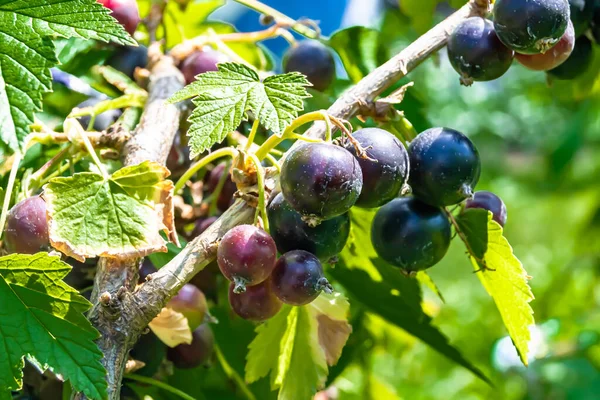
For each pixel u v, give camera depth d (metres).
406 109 0.31
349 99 0.24
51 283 0.22
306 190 0.22
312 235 0.23
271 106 0.22
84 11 0.23
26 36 0.22
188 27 0.32
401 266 0.25
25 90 0.22
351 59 0.31
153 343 0.26
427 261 0.24
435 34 0.25
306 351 0.26
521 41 0.24
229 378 0.30
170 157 0.28
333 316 0.26
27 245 0.23
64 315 0.22
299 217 0.23
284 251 0.23
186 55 0.29
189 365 0.27
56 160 0.25
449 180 0.24
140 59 0.29
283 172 0.22
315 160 0.22
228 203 0.28
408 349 0.37
